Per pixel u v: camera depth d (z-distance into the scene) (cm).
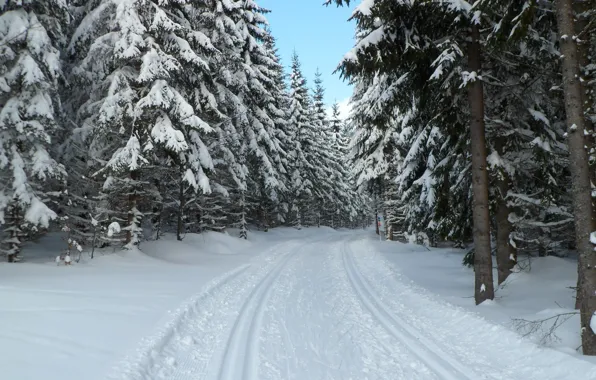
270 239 2988
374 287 1127
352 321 781
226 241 2206
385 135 2198
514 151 996
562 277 955
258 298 966
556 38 881
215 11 1928
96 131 1377
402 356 592
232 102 2036
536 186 1023
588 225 563
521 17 640
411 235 2244
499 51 863
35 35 1206
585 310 552
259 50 2491
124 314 730
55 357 504
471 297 930
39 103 1217
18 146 1281
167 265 1426
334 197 5006
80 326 638
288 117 3906
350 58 841
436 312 810
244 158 2366
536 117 878
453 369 538
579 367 476
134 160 1335
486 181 870
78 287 945
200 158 1656
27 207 1207
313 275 1338
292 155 3684
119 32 1380
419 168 1748
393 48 864
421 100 1053
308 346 637
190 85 1731
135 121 1433
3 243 1365
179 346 616
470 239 1416
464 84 826
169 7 1569
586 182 572
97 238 1525
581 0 685
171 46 1477
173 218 2555
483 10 748
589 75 732
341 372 537
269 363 561
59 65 1269
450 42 823
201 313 816
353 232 4975
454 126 999
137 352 546
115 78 1355
